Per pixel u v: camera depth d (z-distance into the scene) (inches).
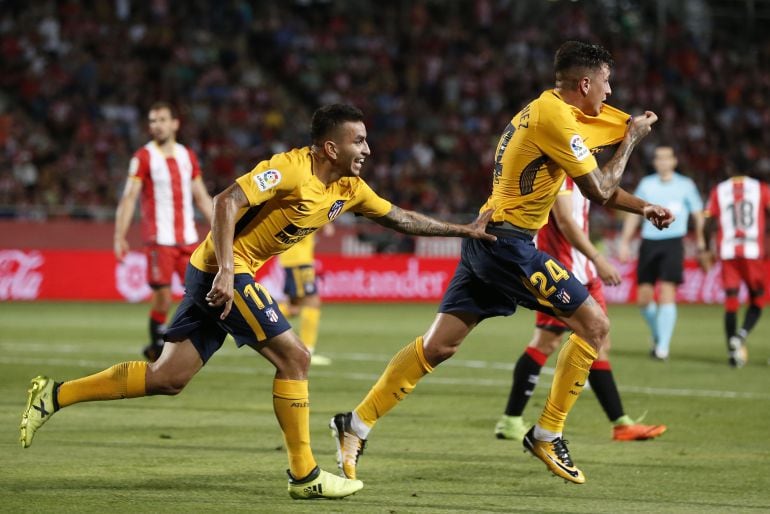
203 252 685.9
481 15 4033.0
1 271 2684.5
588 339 743.7
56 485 705.0
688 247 3105.3
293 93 3649.1
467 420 1030.4
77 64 3270.2
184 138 3203.7
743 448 896.3
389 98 3631.9
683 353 1738.4
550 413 738.2
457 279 778.8
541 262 749.3
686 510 663.8
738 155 1657.2
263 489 708.0
